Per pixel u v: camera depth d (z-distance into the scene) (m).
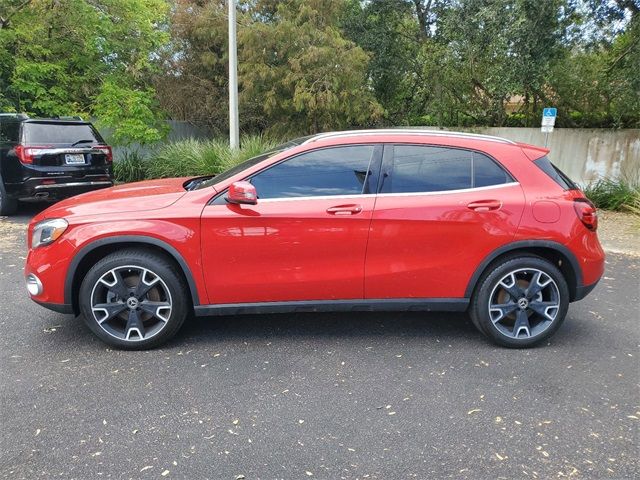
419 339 4.15
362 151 3.87
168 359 3.72
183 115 15.64
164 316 3.81
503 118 14.32
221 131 15.87
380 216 3.75
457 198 3.83
